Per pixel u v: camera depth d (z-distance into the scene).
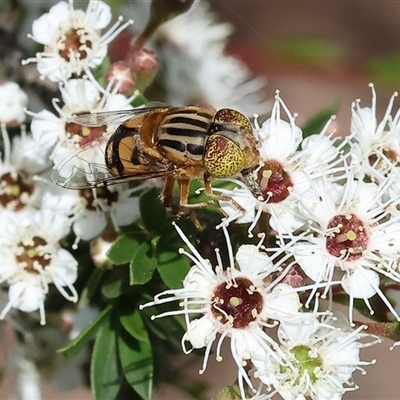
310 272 0.10
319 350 0.10
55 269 0.11
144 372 0.11
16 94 0.12
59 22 0.12
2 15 0.13
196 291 0.10
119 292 0.11
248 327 0.10
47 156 0.12
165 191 0.11
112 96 0.11
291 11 0.19
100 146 0.11
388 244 0.10
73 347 0.11
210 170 0.10
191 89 0.14
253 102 0.14
